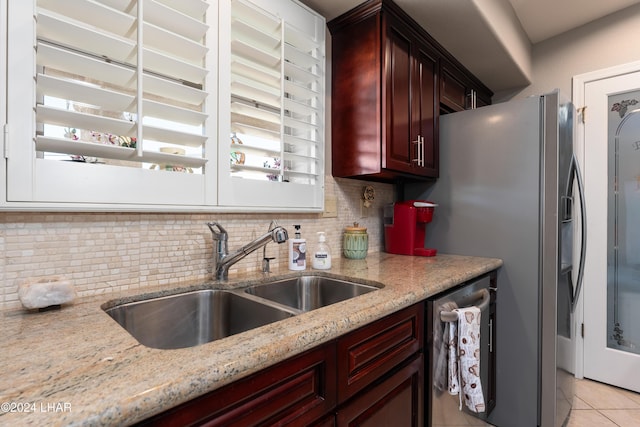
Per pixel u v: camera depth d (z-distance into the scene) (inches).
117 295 39.2
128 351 23.8
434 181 80.3
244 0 49.3
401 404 41.1
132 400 17.8
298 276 56.3
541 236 64.9
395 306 38.1
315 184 61.9
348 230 70.6
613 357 85.4
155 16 39.6
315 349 29.6
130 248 42.1
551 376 63.0
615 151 86.1
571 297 73.0
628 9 83.8
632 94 83.7
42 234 35.8
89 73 35.9
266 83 53.6
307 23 59.8
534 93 99.8
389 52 62.4
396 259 70.4
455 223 76.8
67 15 34.9
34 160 31.9
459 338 48.0
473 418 57.6
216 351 23.7
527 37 95.3
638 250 82.7
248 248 47.5
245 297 42.3
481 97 100.5
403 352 41.3
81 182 34.6
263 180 52.0
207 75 44.6
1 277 33.4
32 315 32.1
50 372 20.6
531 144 66.2
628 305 84.0
